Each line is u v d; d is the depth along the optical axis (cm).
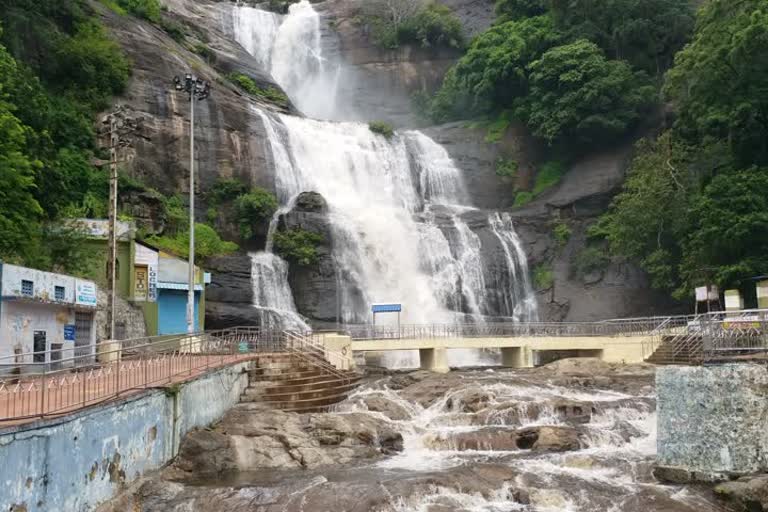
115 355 2784
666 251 5316
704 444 1788
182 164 5650
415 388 3164
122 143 3262
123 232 4047
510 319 5994
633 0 7381
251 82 7412
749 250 4534
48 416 1329
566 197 6650
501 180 7538
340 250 5488
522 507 1745
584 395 3038
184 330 4347
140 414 1769
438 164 7400
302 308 5228
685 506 1670
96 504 1498
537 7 8800
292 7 10394
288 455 2152
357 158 6769
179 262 4350
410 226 6016
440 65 9962
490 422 2588
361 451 2253
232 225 5547
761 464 1742
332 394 2928
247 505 1686
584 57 7244
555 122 7281
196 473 1978
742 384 1745
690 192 5278
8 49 5003
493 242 6312
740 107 4806
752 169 4762
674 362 3994
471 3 10625
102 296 3666
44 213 4106
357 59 9988
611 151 7206
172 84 5919
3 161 3198
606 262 6056
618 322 4981
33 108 4262
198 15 8856
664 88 5866
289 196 6091
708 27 5138
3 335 2472
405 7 10200
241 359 2773
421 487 1781
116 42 5869
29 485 1220
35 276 2664
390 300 5553
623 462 2034
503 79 7875
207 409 2297
